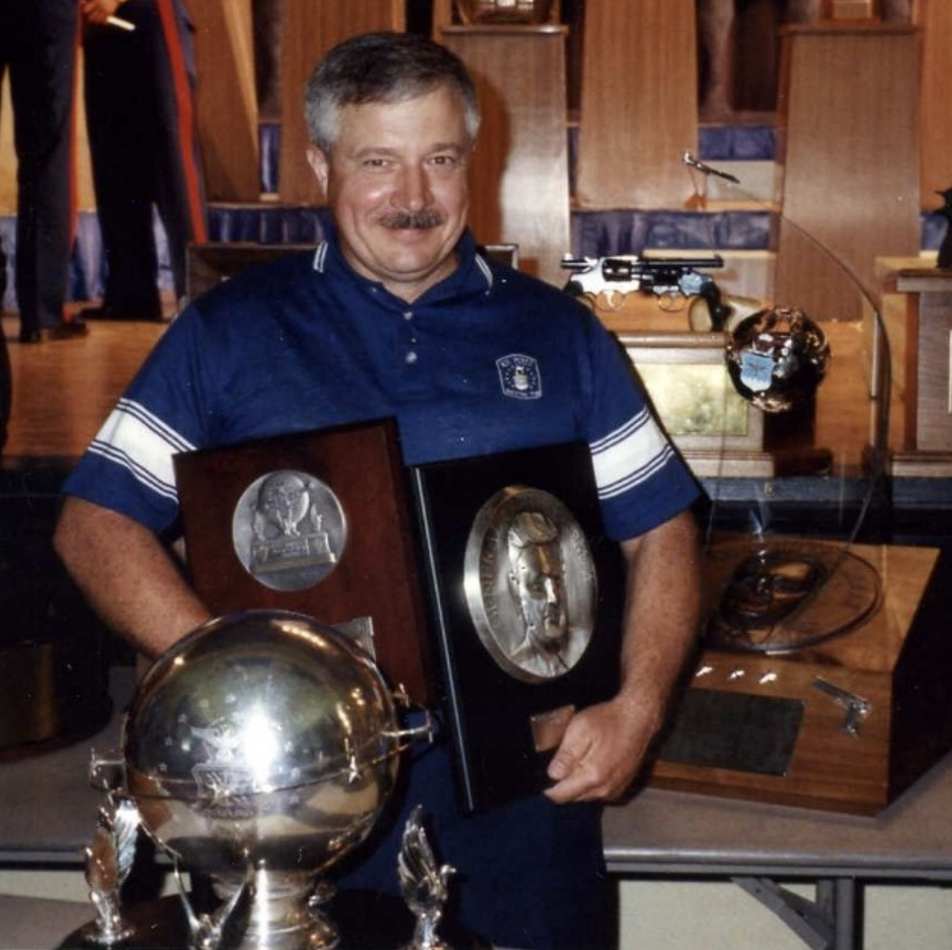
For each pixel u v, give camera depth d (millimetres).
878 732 1723
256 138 5609
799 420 2510
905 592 1862
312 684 1104
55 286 4871
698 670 1815
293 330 1562
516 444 1567
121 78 5113
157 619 1493
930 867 1643
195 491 1496
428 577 1469
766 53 5613
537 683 1516
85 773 1844
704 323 2488
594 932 1620
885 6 5379
